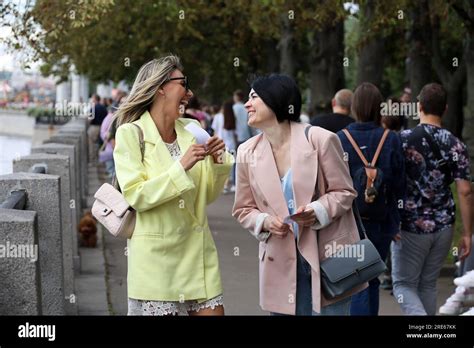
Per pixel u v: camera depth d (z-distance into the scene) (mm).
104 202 5457
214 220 17422
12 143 42438
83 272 11961
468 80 16094
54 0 13078
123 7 22125
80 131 20781
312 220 5625
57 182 7465
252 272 12125
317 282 5719
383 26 17062
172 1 21375
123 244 14180
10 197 6680
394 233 7363
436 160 7480
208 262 5531
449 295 10477
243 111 21297
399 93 35625
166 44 27391
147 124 5465
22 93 61562
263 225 5746
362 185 7258
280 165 5797
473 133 15977
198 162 5531
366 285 5875
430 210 7539
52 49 14234
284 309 5785
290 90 5730
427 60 19859
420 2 16766
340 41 22016
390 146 7344
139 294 5406
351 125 7445
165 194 5254
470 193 7547
